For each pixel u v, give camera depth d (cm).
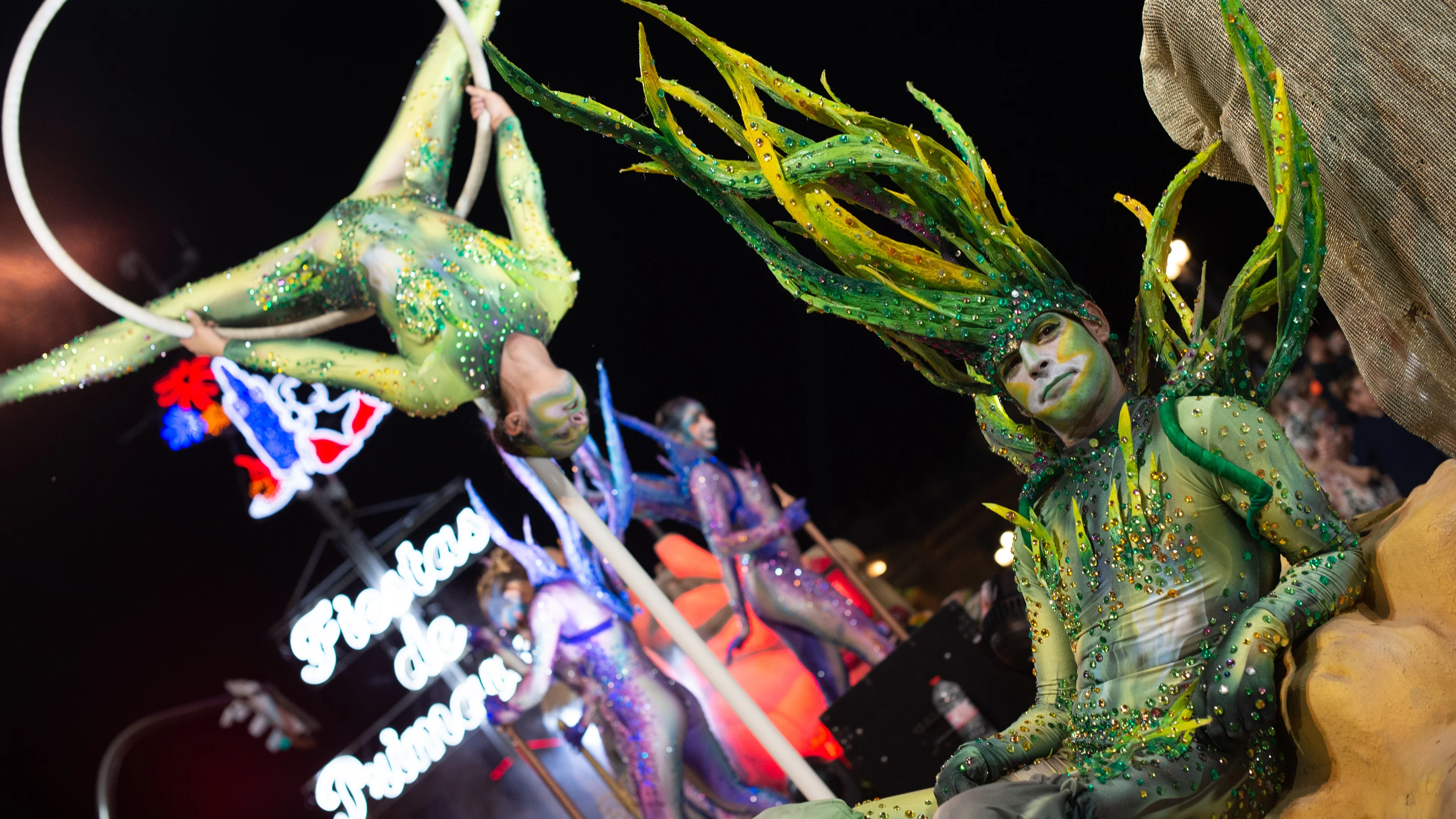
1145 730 134
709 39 161
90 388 515
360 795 490
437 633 500
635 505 504
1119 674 140
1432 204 142
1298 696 130
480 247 353
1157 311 154
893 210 161
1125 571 141
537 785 476
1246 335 451
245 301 376
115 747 507
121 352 505
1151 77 190
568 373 338
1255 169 165
